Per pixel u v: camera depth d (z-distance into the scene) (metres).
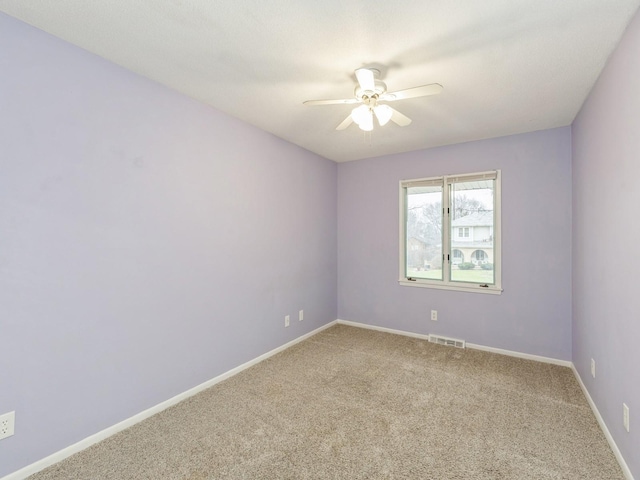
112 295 1.97
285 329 3.48
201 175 2.53
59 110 1.73
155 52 1.85
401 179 3.95
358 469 1.68
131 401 2.07
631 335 1.58
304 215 3.78
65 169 1.75
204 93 2.38
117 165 1.99
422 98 2.42
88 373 1.86
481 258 3.49
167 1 1.43
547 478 1.62
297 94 2.39
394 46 1.77
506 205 3.30
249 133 2.98
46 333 1.68
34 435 1.64
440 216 3.74
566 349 3.03
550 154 3.09
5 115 1.54
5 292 1.54
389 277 4.06
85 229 1.84
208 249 2.60
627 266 1.62
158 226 2.23
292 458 1.77
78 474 1.65
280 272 3.40
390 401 2.37
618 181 1.74
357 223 4.31
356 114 2.06
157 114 2.21
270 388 2.58
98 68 1.89
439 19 1.54
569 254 3.01
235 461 1.75
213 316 2.64
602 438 1.92
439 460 1.75
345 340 3.76
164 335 2.27
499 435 1.96
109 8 1.49
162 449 1.84
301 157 3.71
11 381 1.57
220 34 1.68
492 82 2.17
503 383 2.66
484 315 3.43
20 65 1.59
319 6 1.46
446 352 3.38
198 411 2.24
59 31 1.67
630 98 1.58
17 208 1.58
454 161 3.59
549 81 2.15
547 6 1.45
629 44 1.58
